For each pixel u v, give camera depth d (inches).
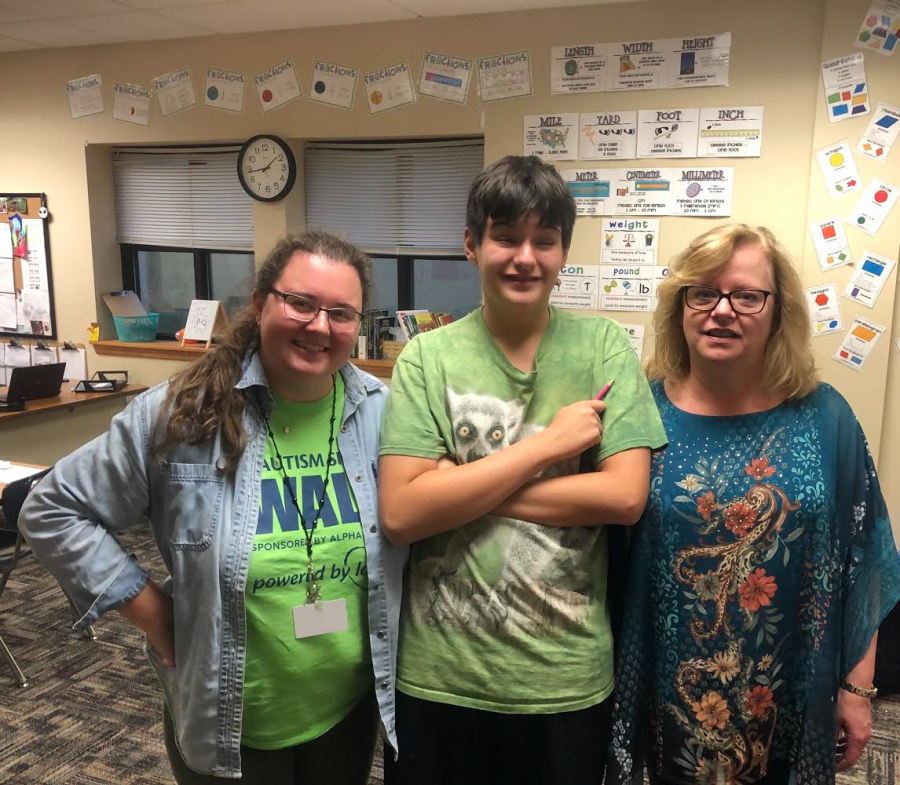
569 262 141.3
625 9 131.3
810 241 123.3
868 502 50.8
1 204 194.7
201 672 47.9
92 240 188.2
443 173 163.0
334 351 47.8
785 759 51.6
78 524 47.8
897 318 121.0
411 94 149.4
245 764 50.8
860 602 50.4
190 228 187.2
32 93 186.2
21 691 105.9
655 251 135.4
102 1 141.4
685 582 49.8
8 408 157.2
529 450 46.4
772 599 48.9
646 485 48.5
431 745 50.5
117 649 117.8
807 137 123.1
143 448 47.8
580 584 48.8
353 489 51.0
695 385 52.6
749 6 123.4
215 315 181.5
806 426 49.8
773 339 50.1
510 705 48.1
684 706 50.6
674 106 130.3
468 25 142.9
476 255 49.9
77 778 88.0
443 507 46.3
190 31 161.5
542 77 138.7
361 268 49.7
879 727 100.1
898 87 115.3
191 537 47.2
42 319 196.4
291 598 48.7
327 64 155.5
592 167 137.5
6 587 139.9
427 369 50.5
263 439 49.3
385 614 50.8
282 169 164.7
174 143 179.2
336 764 54.0
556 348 50.7
